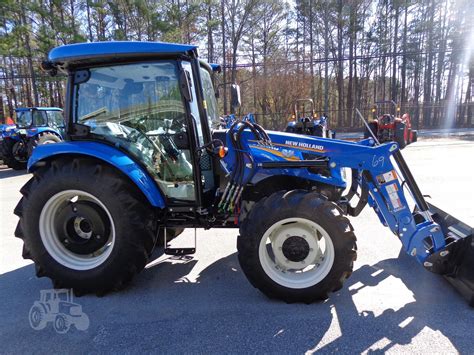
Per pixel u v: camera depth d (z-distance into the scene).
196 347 2.20
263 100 24.50
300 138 2.94
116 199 2.76
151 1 21.64
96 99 2.98
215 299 2.80
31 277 3.32
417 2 27.83
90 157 2.88
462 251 2.58
